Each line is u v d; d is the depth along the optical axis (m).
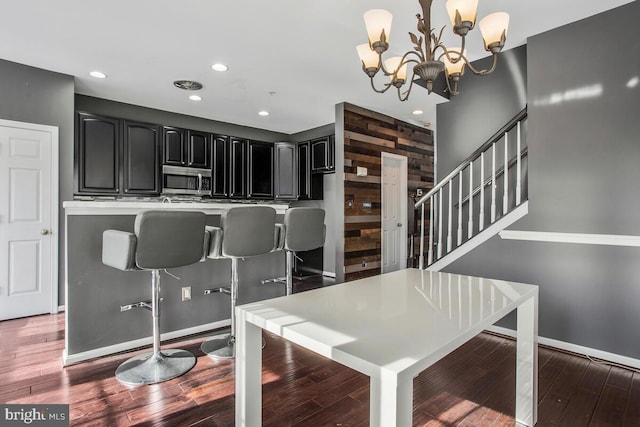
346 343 1.06
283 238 2.82
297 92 4.11
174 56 3.18
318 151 5.49
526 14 2.52
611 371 2.32
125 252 2.00
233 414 1.82
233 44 2.95
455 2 1.58
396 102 4.44
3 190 3.28
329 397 2.00
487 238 3.08
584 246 2.57
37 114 3.43
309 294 1.66
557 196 2.68
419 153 5.80
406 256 5.45
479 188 3.59
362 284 1.88
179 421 1.76
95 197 4.03
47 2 2.34
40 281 3.47
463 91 3.80
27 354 2.52
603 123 2.48
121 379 2.14
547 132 2.73
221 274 3.10
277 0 2.34
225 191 5.21
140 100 4.40
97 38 2.85
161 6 2.40
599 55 2.50
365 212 4.84
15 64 3.31
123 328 2.57
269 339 2.87
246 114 5.05
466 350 2.69
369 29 1.75
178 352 2.53
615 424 1.76
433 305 1.47
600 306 2.51
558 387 2.12
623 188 2.40
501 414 1.85
